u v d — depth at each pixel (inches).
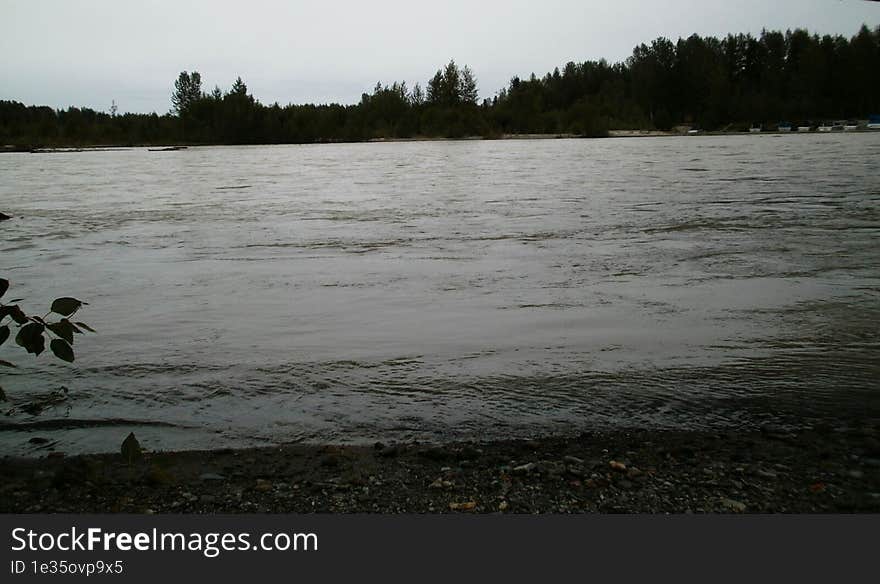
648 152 2106.3
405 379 240.1
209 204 857.5
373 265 441.7
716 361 251.3
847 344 266.7
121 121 4266.7
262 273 420.5
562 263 437.4
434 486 163.6
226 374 246.2
